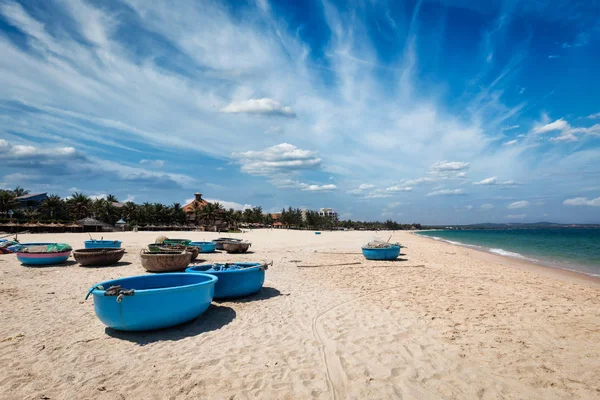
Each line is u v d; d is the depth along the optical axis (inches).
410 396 162.9
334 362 199.6
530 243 1807.3
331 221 5836.6
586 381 179.0
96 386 169.3
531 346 226.8
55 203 2733.8
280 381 176.4
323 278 487.5
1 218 2183.8
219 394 163.3
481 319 287.1
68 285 412.5
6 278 458.3
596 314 311.4
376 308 319.6
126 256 730.8
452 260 788.6
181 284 313.4
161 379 177.3
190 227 3100.4
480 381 178.2
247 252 880.9
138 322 234.4
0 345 220.1
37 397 158.6
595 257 1016.2
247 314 296.8
